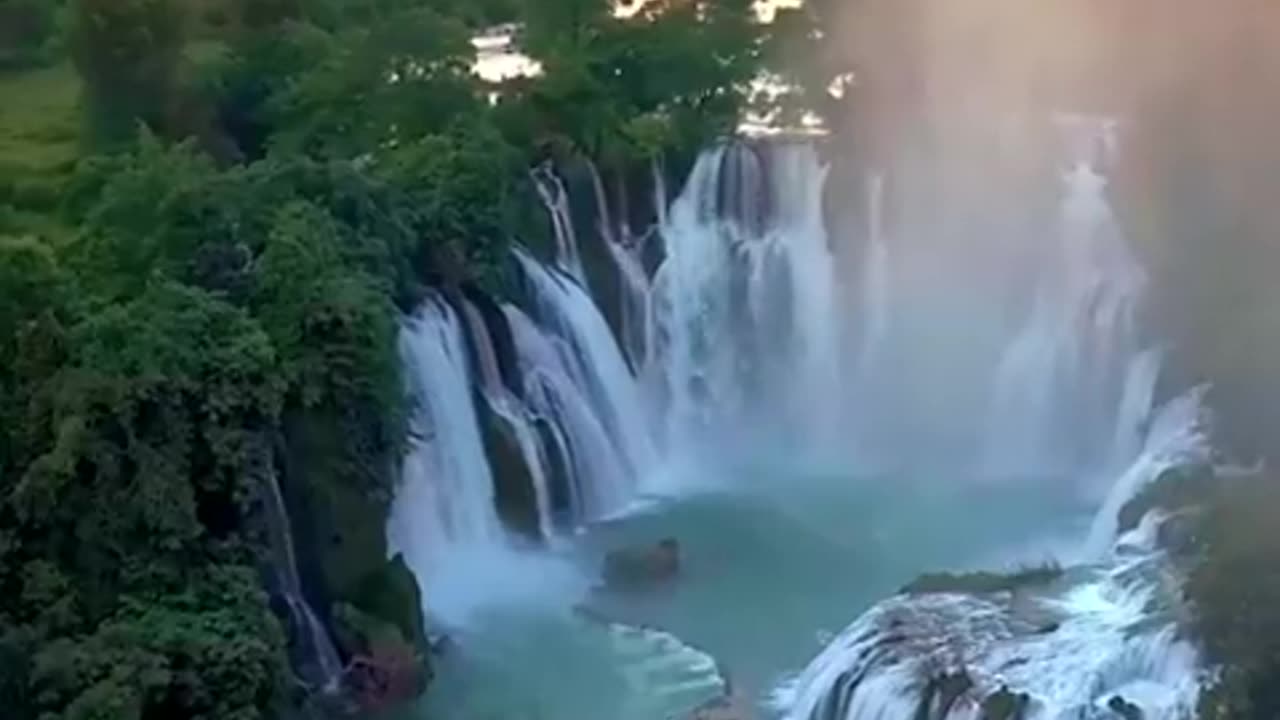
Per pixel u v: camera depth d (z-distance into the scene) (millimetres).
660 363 67000
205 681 43062
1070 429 63969
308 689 47156
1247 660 42469
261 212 54125
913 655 46219
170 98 66125
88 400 44875
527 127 66500
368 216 56531
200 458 46375
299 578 49031
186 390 46125
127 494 45156
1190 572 46625
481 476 57812
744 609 54156
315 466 49094
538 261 63188
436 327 56938
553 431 60094
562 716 48469
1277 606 43875
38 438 45688
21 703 42969
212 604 44969
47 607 44344
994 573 51938
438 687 49781
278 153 62844
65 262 52500
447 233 59094
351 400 49625
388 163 61594
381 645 48812
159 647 43031
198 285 51062
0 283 47438
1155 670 44312
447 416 56500
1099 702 43000
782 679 50156
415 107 65938
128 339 46156
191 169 55906
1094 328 63625
